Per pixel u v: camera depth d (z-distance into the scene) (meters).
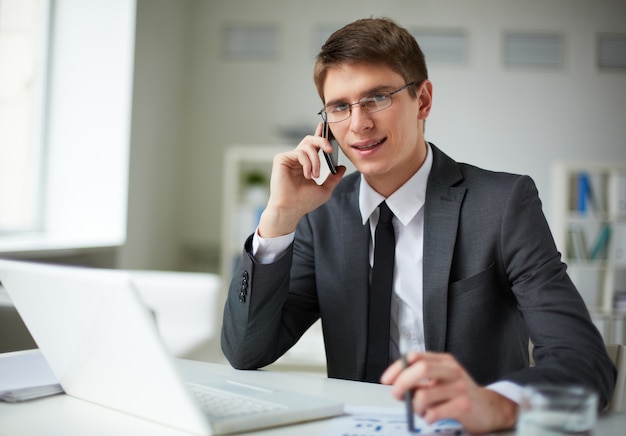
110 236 3.98
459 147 5.46
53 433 0.85
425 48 5.47
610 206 4.98
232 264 4.93
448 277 1.29
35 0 3.92
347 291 1.38
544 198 5.44
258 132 5.56
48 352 1.03
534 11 5.45
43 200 4.00
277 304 1.30
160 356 0.83
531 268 1.24
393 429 0.88
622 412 1.02
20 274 0.97
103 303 0.85
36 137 3.95
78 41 4.01
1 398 1.03
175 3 5.05
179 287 3.41
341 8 5.50
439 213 1.33
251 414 0.89
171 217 5.23
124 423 0.90
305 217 1.49
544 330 1.14
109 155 3.99
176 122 5.23
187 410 0.85
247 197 5.06
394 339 1.38
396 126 1.25
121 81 3.99
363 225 1.40
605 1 5.42
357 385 1.17
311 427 0.89
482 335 1.30
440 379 0.83
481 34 5.45
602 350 1.07
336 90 1.26
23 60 3.84
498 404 0.86
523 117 5.45
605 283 4.98
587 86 5.43
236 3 5.56
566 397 0.78
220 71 5.58
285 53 5.54
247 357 1.31
